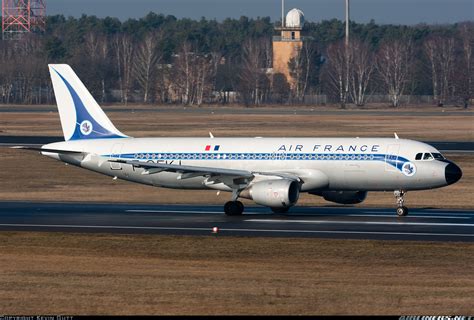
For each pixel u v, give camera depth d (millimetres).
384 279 108125
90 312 91938
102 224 157250
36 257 124250
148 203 194375
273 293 100000
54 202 196250
